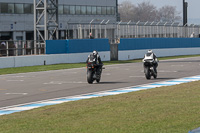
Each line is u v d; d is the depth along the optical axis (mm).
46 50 108625
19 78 73312
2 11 158375
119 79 68000
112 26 131625
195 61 117562
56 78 72062
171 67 94312
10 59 98250
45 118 31578
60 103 41156
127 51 133750
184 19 184625
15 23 162750
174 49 153625
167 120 29016
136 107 35312
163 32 151500
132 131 25688
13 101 44469
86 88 55750
